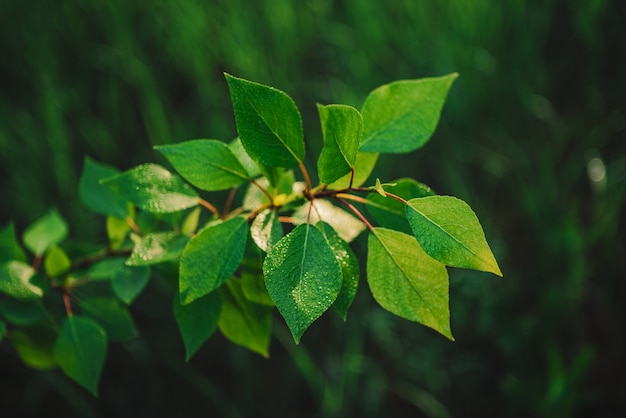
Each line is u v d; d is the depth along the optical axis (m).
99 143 1.21
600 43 1.18
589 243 1.02
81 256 0.58
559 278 1.02
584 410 0.98
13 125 1.21
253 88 0.38
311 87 1.23
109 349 1.09
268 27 1.28
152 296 1.06
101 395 1.06
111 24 1.31
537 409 0.90
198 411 1.06
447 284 0.38
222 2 1.29
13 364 1.08
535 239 1.09
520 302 1.05
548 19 1.22
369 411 0.99
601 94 1.19
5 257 0.51
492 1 1.20
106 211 0.53
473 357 1.01
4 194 1.19
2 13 1.30
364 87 1.17
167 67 1.31
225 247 0.40
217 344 1.09
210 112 1.21
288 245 0.37
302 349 0.98
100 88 1.28
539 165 1.13
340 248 0.39
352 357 0.98
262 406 1.04
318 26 1.29
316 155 1.11
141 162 1.20
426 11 1.21
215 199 1.08
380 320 1.00
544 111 1.15
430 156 1.15
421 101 0.44
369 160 0.43
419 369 1.00
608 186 1.07
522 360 0.98
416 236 0.36
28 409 1.06
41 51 1.26
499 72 1.18
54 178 1.17
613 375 1.00
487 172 1.15
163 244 0.44
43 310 0.52
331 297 0.36
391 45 1.25
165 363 1.06
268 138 0.39
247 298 0.45
